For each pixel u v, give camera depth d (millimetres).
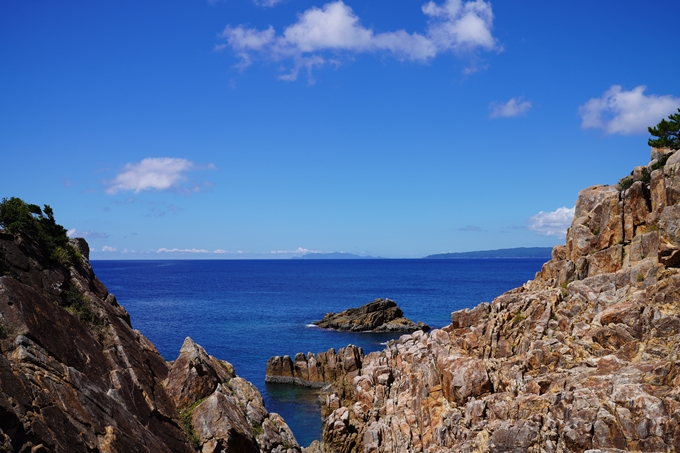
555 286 50625
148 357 31031
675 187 40312
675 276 36094
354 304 194625
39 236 28656
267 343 115875
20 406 17672
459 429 35906
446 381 40625
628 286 41219
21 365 19641
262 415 32500
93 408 21219
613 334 37094
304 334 127938
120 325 30922
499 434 32125
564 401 31406
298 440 58844
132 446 21656
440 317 156500
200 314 161250
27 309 22016
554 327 42781
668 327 34500
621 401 29125
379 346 113250
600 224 48156
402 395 49156
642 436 27719
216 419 27438
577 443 29188
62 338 23359
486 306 50531
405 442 40781
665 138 51312
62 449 18219
